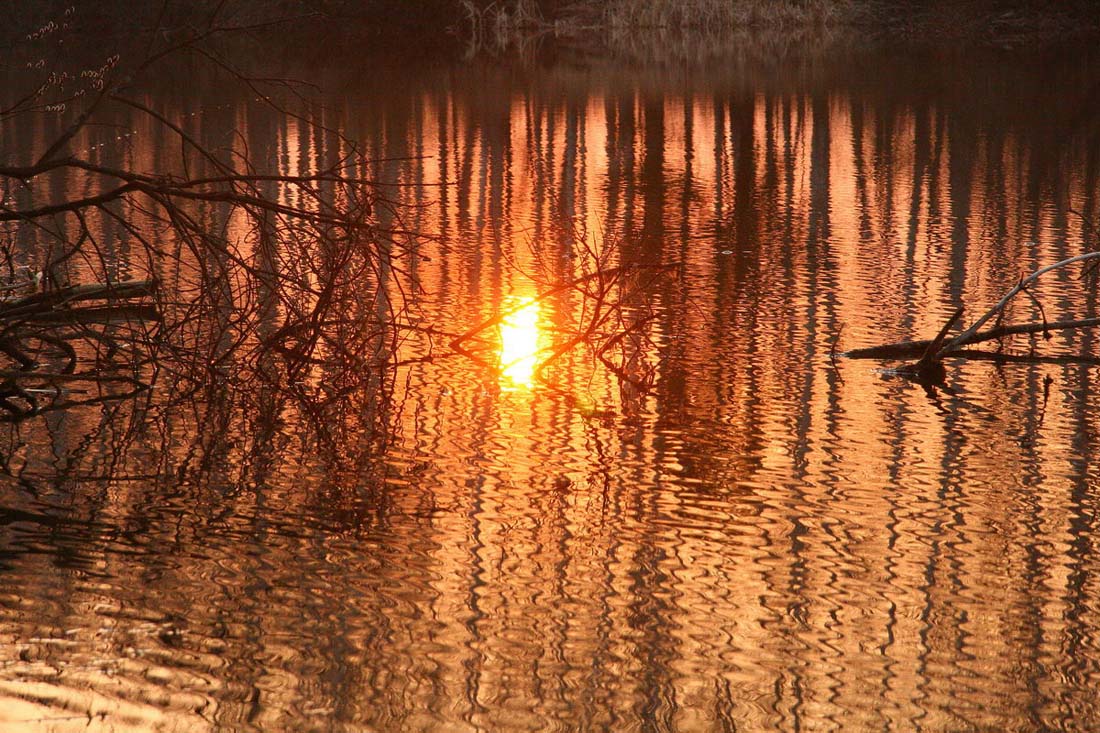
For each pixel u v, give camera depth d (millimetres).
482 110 79250
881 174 56875
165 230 41750
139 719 14195
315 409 24906
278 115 75438
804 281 36531
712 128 71812
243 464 22172
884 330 31266
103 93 25859
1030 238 42969
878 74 101125
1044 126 72750
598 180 55031
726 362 28594
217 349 27750
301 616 16641
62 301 27703
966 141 67062
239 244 39406
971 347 30156
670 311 33094
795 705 14773
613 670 15492
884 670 15586
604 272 28578
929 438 23859
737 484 21469
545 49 123375
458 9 130500
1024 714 14672
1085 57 114312
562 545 18969
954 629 16594
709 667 15586
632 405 25656
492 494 20938
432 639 16156
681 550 18875
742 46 126375
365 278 35469
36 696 14562
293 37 120938
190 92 86562
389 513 20094
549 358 28828
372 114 76750
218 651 15703
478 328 28172
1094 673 15547
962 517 20156
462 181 54406
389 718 14383
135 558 18266
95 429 23766
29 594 17016
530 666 15531
